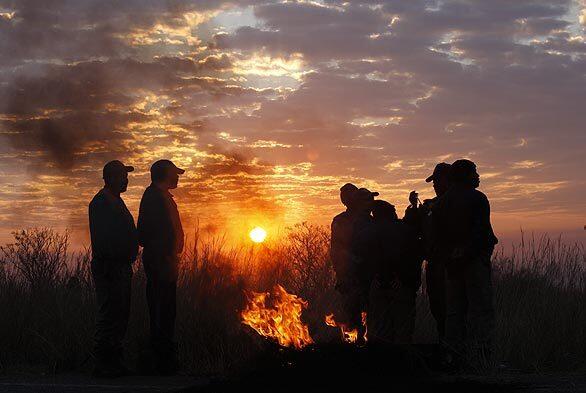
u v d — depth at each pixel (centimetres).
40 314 1000
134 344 971
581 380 789
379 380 777
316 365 803
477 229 880
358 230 991
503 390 733
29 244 1084
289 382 766
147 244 927
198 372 908
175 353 918
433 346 888
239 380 789
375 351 830
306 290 1073
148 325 998
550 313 972
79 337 950
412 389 736
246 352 928
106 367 880
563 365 884
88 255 1104
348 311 988
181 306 1005
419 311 1089
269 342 872
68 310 998
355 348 837
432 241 922
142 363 916
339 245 999
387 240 966
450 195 907
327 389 740
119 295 886
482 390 731
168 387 807
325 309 1048
